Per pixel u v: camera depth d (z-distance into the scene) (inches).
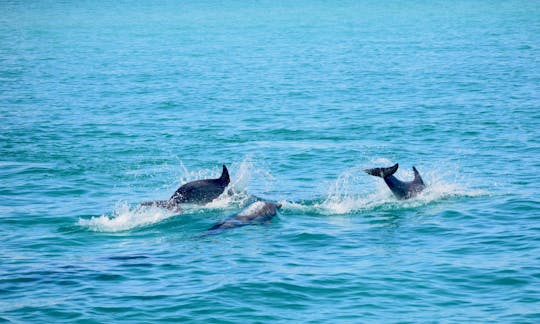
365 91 2166.6
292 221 943.7
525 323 619.5
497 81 2262.6
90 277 745.0
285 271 753.6
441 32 4318.4
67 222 956.6
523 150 1339.8
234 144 1467.8
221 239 870.4
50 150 1413.6
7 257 814.5
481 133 1504.7
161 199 1079.6
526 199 1015.0
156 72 2832.2
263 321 634.8
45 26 5639.8
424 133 1526.8
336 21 5644.7
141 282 729.0
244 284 716.0
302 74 2650.1
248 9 7618.1
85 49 3875.5
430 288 703.1
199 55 3491.6
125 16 6815.9
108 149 1427.2
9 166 1283.2
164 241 869.8
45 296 693.9
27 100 2100.1
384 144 1432.1
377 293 692.7
